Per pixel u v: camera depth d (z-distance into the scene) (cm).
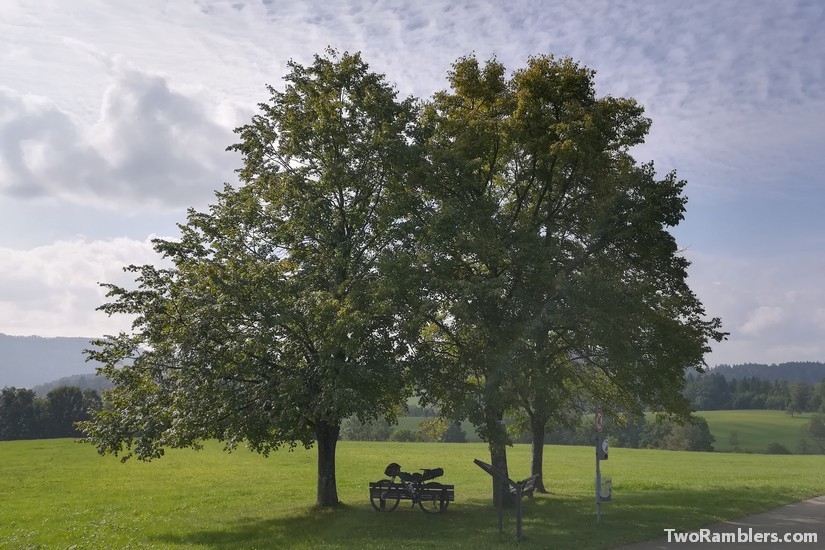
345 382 1888
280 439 2073
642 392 2331
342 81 2320
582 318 2066
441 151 2194
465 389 2119
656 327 2227
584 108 2266
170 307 2105
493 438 1970
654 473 4131
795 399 14075
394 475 2161
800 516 2080
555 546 1545
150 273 2152
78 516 2369
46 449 5569
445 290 2084
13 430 9438
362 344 2008
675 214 2181
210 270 2045
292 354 2136
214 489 3212
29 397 9744
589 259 2291
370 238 2283
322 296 2044
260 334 1950
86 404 9988
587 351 2403
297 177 2298
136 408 2081
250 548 1627
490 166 2494
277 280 2111
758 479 3662
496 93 2447
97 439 2066
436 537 1702
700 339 2416
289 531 1862
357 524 1931
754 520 1986
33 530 2062
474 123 2288
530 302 2102
